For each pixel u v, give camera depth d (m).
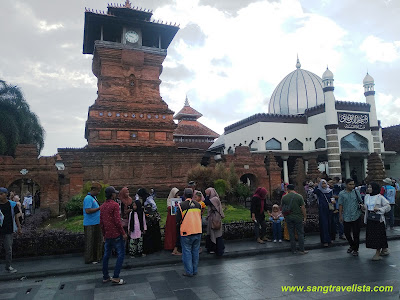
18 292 6.52
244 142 38.19
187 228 7.37
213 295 5.96
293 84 44.06
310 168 25.97
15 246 9.05
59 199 20.38
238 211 17.91
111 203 6.99
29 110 35.53
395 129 40.88
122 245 6.98
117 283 6.82
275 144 35.69
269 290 6.14
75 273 7.93
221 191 19.22
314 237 11.41
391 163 39.72
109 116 26.22
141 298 5.91
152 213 9.65
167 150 25.88
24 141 33.91
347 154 35.28
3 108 32.06
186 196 7.76
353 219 8.87
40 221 15.46
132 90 27.97
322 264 7.97
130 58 27.78
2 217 7.71
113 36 30.47
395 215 14.70
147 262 8.51
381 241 8.07
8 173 18.91
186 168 26.55
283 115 36.41
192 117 52.09
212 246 9.34
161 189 25.20
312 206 18.45
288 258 8.81
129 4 29.52
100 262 8.61
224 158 24.81
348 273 7.07
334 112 33.94
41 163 19.69
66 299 6.00
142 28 29.12
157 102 28.31
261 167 25.62
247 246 10.12
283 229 11.48
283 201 9.64
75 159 21.23
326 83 34.38
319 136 35.41
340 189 12.22
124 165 24.58
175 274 7.50
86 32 29.08
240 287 6.38
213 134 48.50
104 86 26.97
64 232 9.76
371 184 8.41
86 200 8.68
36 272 7.75
